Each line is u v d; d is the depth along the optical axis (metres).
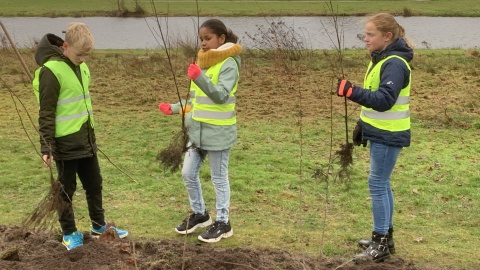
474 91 12.42
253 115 10.41
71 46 4.12
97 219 4.68
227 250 4.41
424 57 17.23
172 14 31.38
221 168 4.82
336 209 5.82
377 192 4.33
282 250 4.61
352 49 19.83
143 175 6.89
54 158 4.25
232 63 4.56
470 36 25.06
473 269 4.45
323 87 13.09
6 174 6.92
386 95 3.96
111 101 11.83
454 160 7.54
